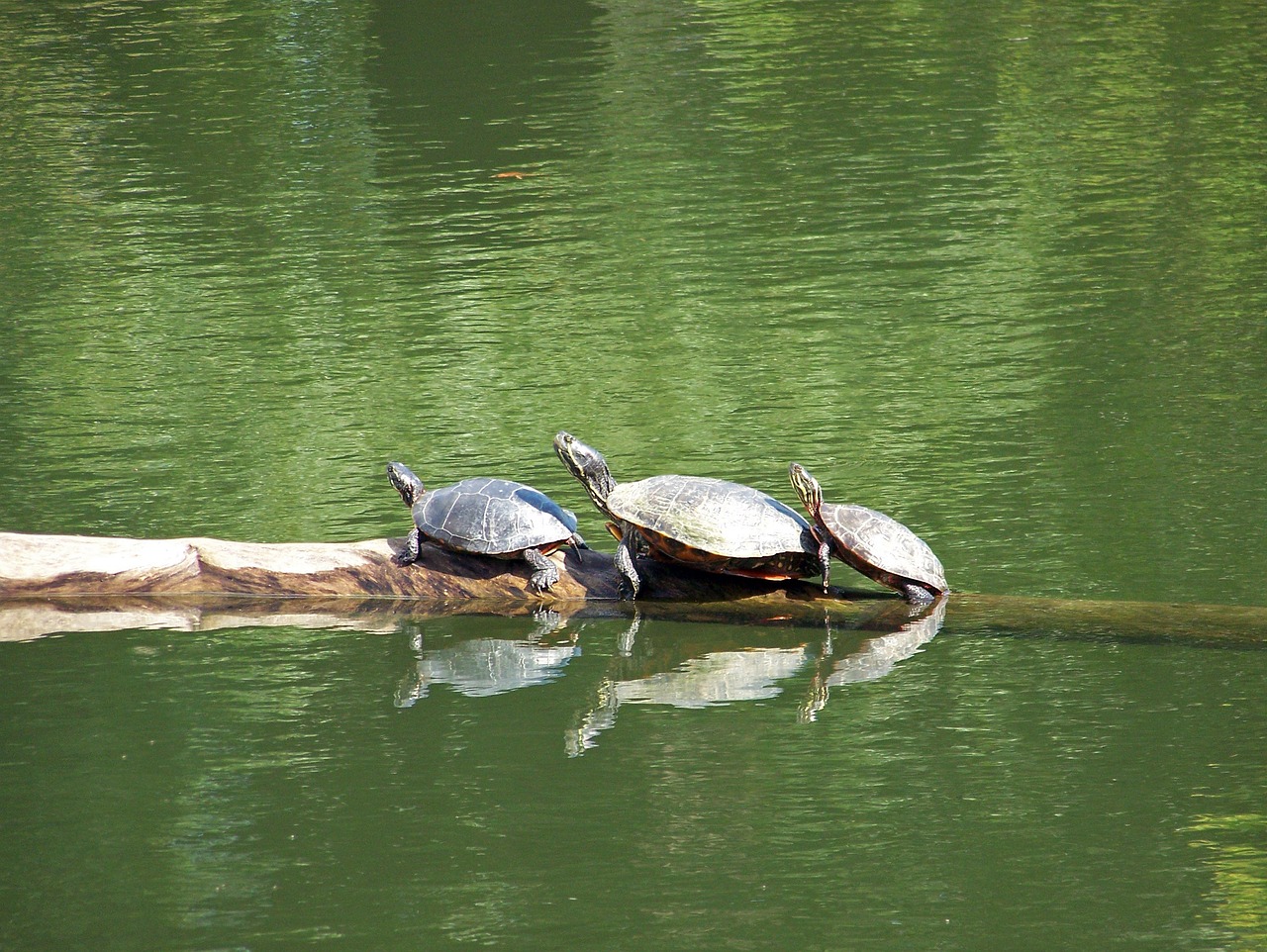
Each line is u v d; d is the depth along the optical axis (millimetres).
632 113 53812
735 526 18859
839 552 19172
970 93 54750
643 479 21969
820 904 12812
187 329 34531
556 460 25484
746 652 18594
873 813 14227
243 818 14375
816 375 29719
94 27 70188
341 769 15336
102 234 42844
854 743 15711
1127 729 15867
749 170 46719
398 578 20344
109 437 27297
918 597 19234
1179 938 12164
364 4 72938
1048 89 54781
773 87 57031
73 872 13430
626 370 30594
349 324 34531
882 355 30828
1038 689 17000
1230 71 55344
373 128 53438
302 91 58438
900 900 12781
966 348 30969
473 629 19562
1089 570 20281
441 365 31406
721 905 12758
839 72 58500
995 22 65750
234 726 16422
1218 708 16297
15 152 51562
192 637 19281
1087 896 12844
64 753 15766
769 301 35094
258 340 33469
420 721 16484
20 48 66375
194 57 64125
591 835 13961
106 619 19938
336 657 18531
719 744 15836
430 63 62125
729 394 28844
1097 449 24797
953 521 22156
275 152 50688
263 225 43188
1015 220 40688
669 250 39625
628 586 19906
